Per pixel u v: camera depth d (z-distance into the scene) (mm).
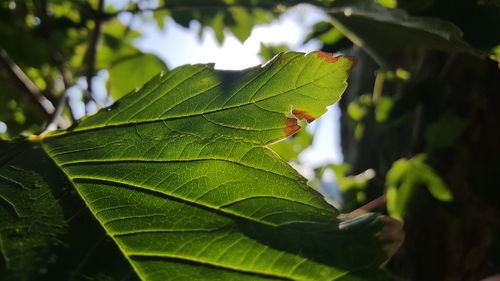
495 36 203
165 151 159
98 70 437
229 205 145
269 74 162
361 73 505
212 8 342
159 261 132
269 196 146
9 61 349
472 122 361
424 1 230
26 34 395
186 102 167
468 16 214
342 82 157
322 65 158
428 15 226
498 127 359
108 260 132
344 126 552
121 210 145
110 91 427
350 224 137
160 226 140
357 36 255
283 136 155
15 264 127
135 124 169
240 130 158
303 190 147
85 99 336
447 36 197
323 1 257
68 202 147
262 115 159
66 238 136
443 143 364
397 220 136
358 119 481
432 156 363
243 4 322
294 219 140
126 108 174
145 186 152
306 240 135
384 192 403
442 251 360
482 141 360
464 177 357
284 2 287
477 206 353
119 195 149
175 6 342
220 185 150
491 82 358
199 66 170
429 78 370
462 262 354
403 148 414
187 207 146
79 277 127
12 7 393
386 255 129
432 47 226
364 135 467
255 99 161
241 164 153
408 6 239
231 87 164
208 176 152
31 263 127
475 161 358
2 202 145
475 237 352
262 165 152
